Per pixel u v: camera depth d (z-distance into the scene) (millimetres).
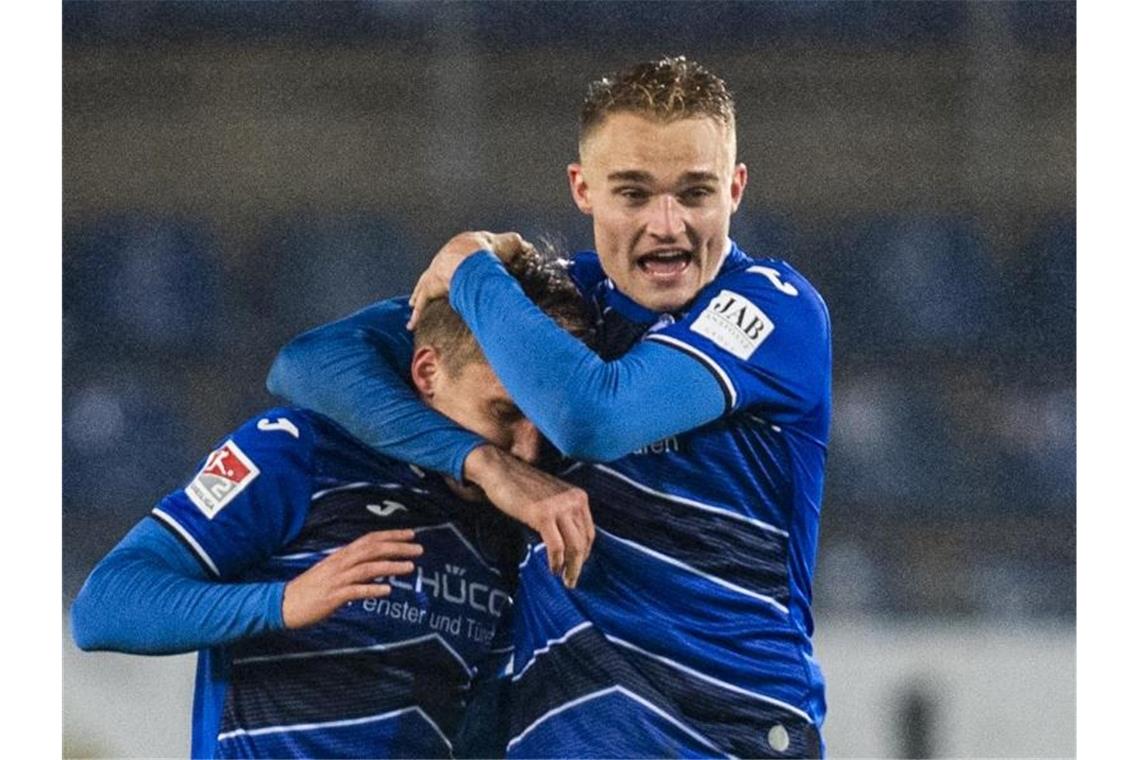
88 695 19344
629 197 12539
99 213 27766
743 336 12062
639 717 12633
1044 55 27375
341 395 12930
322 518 12852
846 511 26797
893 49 27453
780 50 27516
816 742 12922
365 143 27797
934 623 25797
